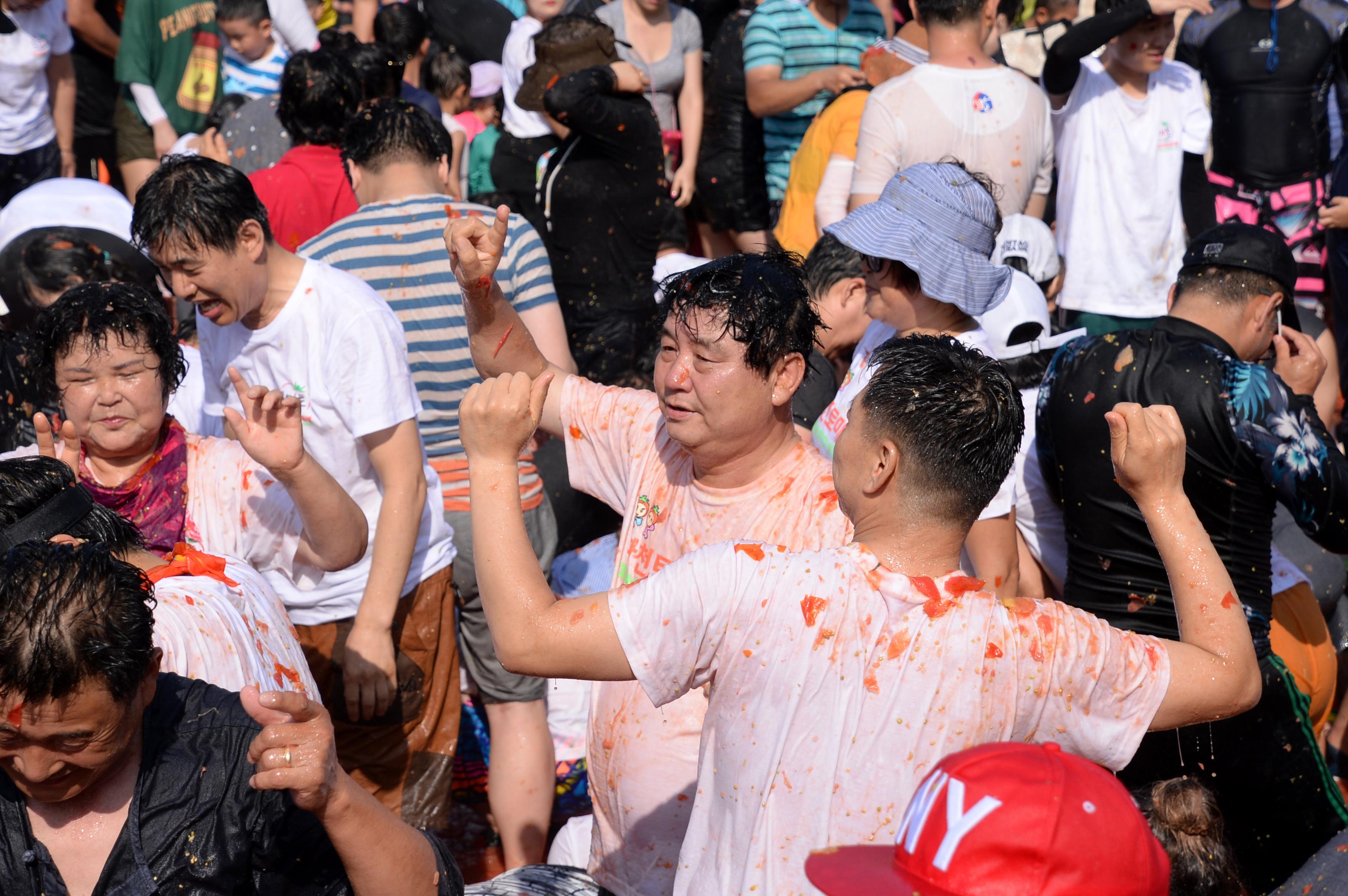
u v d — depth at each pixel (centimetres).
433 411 369
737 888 184
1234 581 308
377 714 322
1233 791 314
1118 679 180
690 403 221
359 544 277
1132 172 533
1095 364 316
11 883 169
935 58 452
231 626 231
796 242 540
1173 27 515
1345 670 395
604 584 396
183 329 417
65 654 150
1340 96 637
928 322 298
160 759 175
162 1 639
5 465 210
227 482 275
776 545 196
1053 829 141
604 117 459
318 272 310
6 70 645
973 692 177
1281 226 646
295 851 170
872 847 157
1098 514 316
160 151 658
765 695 181
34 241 355
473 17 758
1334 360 495
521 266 382
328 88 423
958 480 181
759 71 600
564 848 332
